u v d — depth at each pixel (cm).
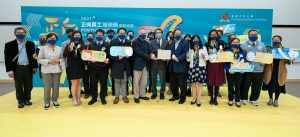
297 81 731
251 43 448
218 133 322
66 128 336
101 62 446
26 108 434
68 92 581
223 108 442
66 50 423
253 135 317
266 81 460
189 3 678
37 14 626
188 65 461
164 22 643
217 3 682
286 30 702
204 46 443
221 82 445
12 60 420
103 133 318
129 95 545
